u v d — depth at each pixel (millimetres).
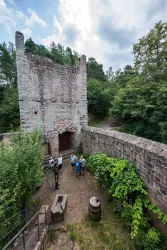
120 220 3975
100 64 32906
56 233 3715
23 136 4727
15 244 3059
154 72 9312
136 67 10914
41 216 4316
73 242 3406
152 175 3543
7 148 3939
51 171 7316
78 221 4121
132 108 10672
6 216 3174
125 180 3959
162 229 3205
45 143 8055
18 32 6328
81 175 6887
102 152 6930
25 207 3873
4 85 25188
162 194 3211
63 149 9578
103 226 3846
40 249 2998
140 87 9805
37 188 5855
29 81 6871
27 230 3676
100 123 19172
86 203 4953
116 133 5777
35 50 29641
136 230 3189
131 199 4020
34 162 4082
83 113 9711
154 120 8617
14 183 3473
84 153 9281
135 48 10734
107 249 3201
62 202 4547
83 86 9500
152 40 9469
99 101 19797
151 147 3650
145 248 2898
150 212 3596
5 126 15984
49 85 7723
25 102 6805
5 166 3318
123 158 5055
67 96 8664
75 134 9398
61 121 8531
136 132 10547
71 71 8688
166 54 9023
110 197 4863
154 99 8852
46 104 7688
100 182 5578
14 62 28297
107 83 25156
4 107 16500
